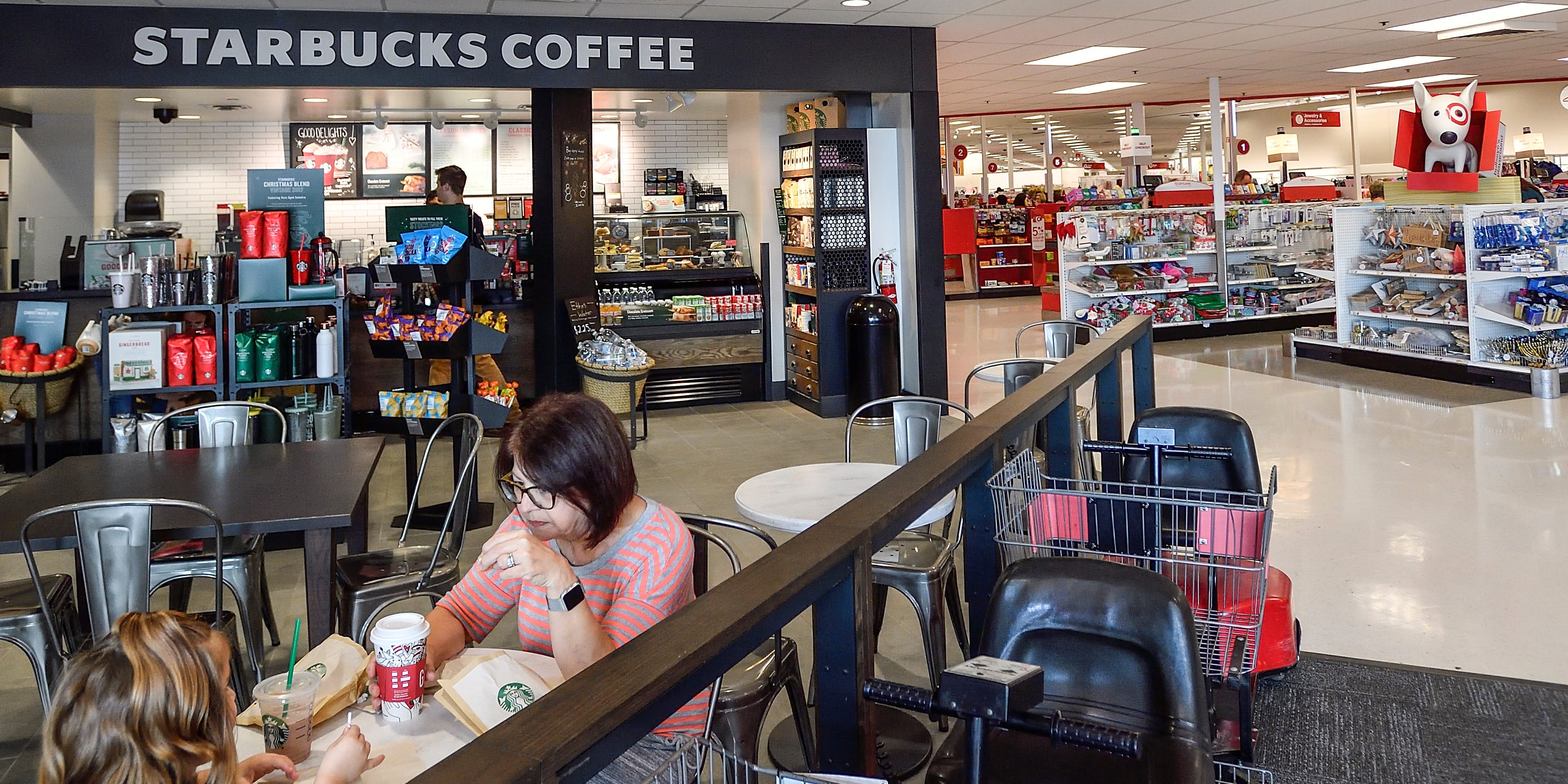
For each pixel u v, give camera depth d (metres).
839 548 1.64
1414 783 2.91
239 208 10.89
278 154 12.31
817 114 9.21
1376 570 4.64
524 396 9.14
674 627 1.33
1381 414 7.97
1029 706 1.23
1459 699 3.40
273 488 3.58
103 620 3.02
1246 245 13.53
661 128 12.90
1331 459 6.66
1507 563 4.66
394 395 5.96
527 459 1.99
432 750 1.76
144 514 3.03
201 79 7.02
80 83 6.85
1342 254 10.38
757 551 5.22
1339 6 8.84
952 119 20.27
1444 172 9.56
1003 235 21.09
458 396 5.90
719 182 13.12
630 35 7.78
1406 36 10.63
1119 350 4.18
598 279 9.31
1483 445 6.84
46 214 11.23
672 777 1.19
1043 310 16.42
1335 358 10.49
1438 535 5.07
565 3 7.20
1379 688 3.49
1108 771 1.82
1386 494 5.80
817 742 1.79
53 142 11.19
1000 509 2.49
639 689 1.15
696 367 9.52
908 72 8.50
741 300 9.55
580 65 7.70
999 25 8.80
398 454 7.93
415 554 3.75
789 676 2.75
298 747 1.74
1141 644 1.90
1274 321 13.45
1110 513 2.71
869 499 1.93
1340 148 21.98
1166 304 13.05
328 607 3.42
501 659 1.88
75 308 7.53
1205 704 1.89
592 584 2.15
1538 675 3.56
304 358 6.25
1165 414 3.50
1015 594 1.98
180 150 12.05
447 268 5.75
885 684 1.29
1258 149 22.22
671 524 2.18
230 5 6.96
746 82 8.06
